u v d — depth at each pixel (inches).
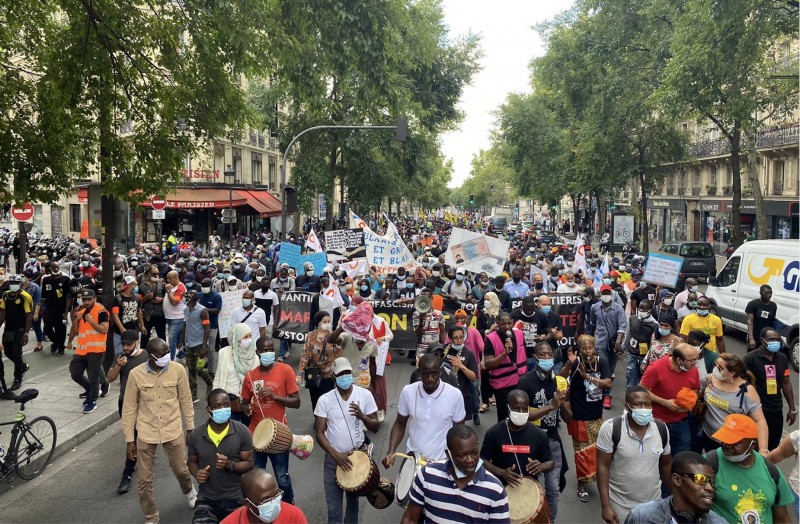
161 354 261.1
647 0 1200.8
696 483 154.1
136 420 265.0
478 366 372.8
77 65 440.5
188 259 802.8
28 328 455.2
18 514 270.7
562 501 283.0
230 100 505.7
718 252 1882.4
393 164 1427.2
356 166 1341.0
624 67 1272.1
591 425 282.5
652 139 1437.0
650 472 212.4
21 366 457.7
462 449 156.3
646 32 1243.8
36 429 326.3
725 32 760.3
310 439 264.4
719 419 253.3
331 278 536.1
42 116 461.1
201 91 493.0
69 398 434.9
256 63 467.5
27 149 453.1
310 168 1257.4
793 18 849.5
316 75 463.5
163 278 658.8
